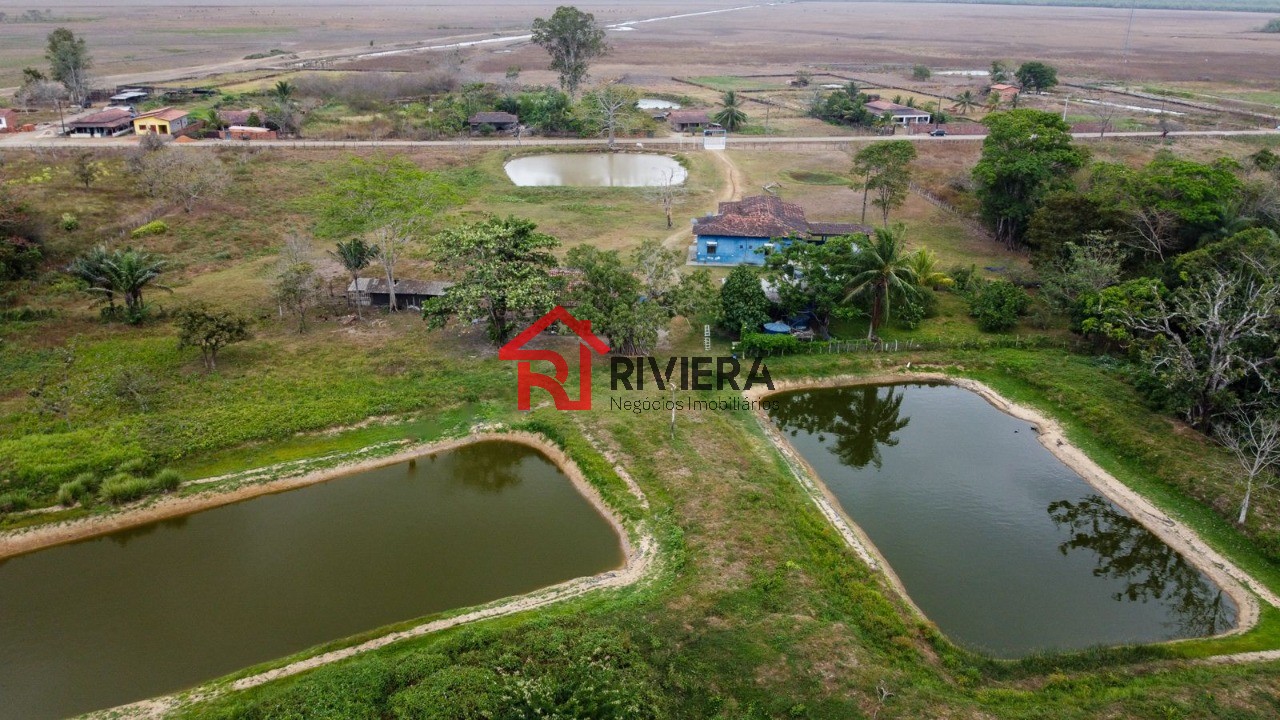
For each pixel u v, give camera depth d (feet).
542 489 133.49
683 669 91.09
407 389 159.43
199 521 124.26
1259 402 134.21
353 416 149.38
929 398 167.32
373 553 116.67
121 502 125.39
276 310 198.29
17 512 123.24
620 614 99.40
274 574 112.06
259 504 128.57
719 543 113.19
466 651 93.56
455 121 392.68
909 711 85.30
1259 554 114.62
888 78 613.93
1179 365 139.95
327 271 223.71
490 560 114.73
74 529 120.78
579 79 490.49
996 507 129.90
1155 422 145.07
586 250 180.45
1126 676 91.76
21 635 100.78
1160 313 153.38
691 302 175.01
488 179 316.81
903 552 117.60
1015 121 241.76
